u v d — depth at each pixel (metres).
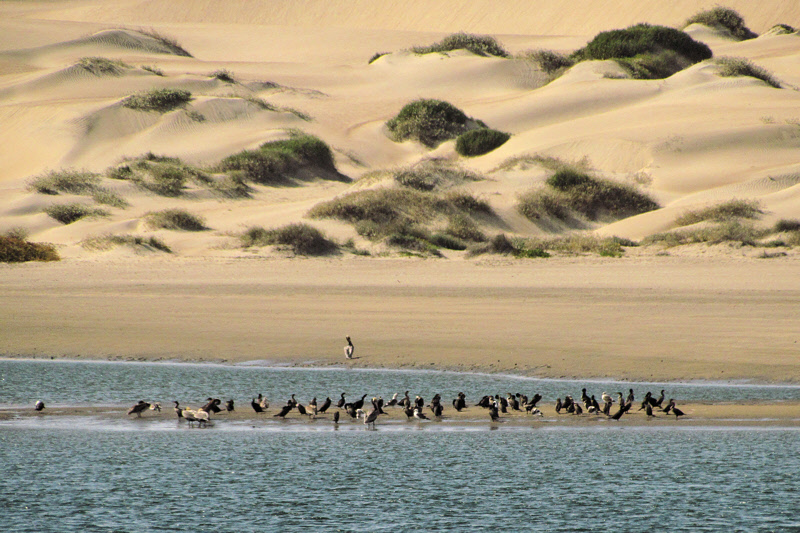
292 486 13.70
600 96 93.25
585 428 17.03
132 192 62.38
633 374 21.06
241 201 64.44
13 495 13.28
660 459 14.91
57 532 11.87
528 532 11.86
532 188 62.12
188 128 81.56
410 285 35.38
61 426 17.17
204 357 23.61
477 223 55.09
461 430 17.08
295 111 92.06
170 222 51.69
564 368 21.80
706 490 13.39
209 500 13.12
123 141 78.12
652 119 79.62
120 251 44.22
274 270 39.41
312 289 34.34
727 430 16.55
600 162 70.62
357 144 85.88
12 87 92.75
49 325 27.41
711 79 92.56
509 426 17.31
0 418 17.72
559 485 13.73
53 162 72.94
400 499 13.18
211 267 40.12
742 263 40.81
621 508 12.69
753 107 80.69
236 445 16.03
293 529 11.99
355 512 12.63
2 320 28.02
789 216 53.66
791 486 13.46
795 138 71.88
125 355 23.91
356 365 22.66
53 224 54.47
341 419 17.98
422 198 55.53
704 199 59.53
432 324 27.20
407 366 22.50
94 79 96.19
